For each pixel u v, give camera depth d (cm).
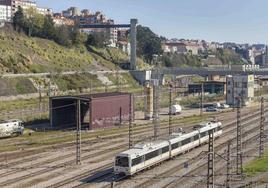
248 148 9706
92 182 6844
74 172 7450
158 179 7025
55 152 9081
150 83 19038
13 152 9025
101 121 12225
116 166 7075
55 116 12200
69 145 9850
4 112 13375
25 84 17250
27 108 14362
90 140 10444
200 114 15425
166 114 15462
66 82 19362
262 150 9131
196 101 19425
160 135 10931
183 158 8619
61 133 11300
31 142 10112
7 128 10606
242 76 17975
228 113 15875
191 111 16512
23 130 11188
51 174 7312
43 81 18312
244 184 6775
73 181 6888
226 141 10550
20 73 18875
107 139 10625
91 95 12638
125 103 13250
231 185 6719
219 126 10969
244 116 15050
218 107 17250
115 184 6719
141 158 7306
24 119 12719
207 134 10094
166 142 8212
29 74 18375
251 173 7462
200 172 7494
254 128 12544
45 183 6756
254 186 6700
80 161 8131
